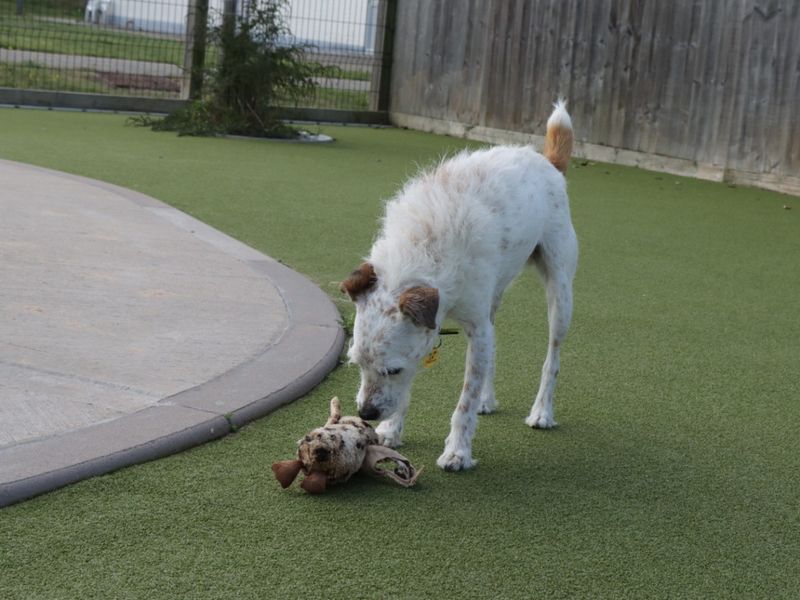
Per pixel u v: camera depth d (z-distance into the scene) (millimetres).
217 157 11109
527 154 4328
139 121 13492
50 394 3906
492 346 3879
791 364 5414
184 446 3660
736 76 11656
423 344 3582
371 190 9688
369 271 3592
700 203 10422
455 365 4961
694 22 12039
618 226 8984
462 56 15258
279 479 3393
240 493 3383
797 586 3096
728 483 3826
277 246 7082
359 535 3174
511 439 4160
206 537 3068
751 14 11414
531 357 5211
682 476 3865
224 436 3824
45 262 5859
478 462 3879
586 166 12680
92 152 10625
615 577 3059
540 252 4363
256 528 3154
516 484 3688
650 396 4770
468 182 3904
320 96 16516
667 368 5203
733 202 10594
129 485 3344
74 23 16984
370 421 3754
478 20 14930
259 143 12742
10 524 3021
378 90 16750
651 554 3225
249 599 2752
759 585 3088
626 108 12922
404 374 3582
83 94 14516
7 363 4191
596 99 13273
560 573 3053
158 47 17172
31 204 7438
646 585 3031
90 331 4730
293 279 6055
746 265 7816
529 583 2979
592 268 7344
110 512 3156
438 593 2877
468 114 15250
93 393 3967
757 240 8781
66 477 3281
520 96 14320
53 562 2844
